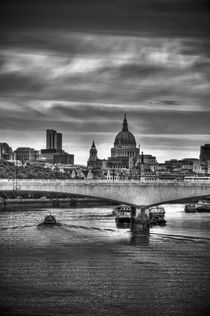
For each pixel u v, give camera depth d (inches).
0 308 5064.0
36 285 5689.0
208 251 7411.4
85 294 5428.2
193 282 5826.8
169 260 6811.0
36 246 7790.4
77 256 7032.5
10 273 6141.7
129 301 5255.9
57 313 4968.0
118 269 6338.6
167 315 4945.9
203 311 5034.5
